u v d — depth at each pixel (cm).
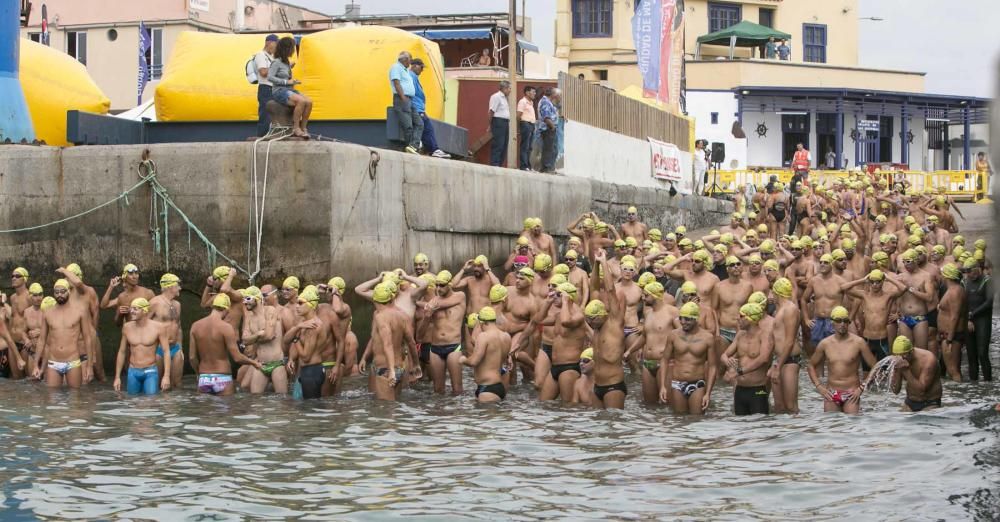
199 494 1083
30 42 2588
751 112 5534
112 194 1908
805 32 6091
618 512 1018
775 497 1058
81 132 2195
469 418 1484
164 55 4347
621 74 5612
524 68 4141
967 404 1584
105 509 1034
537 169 2895
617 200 3256
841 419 1459
